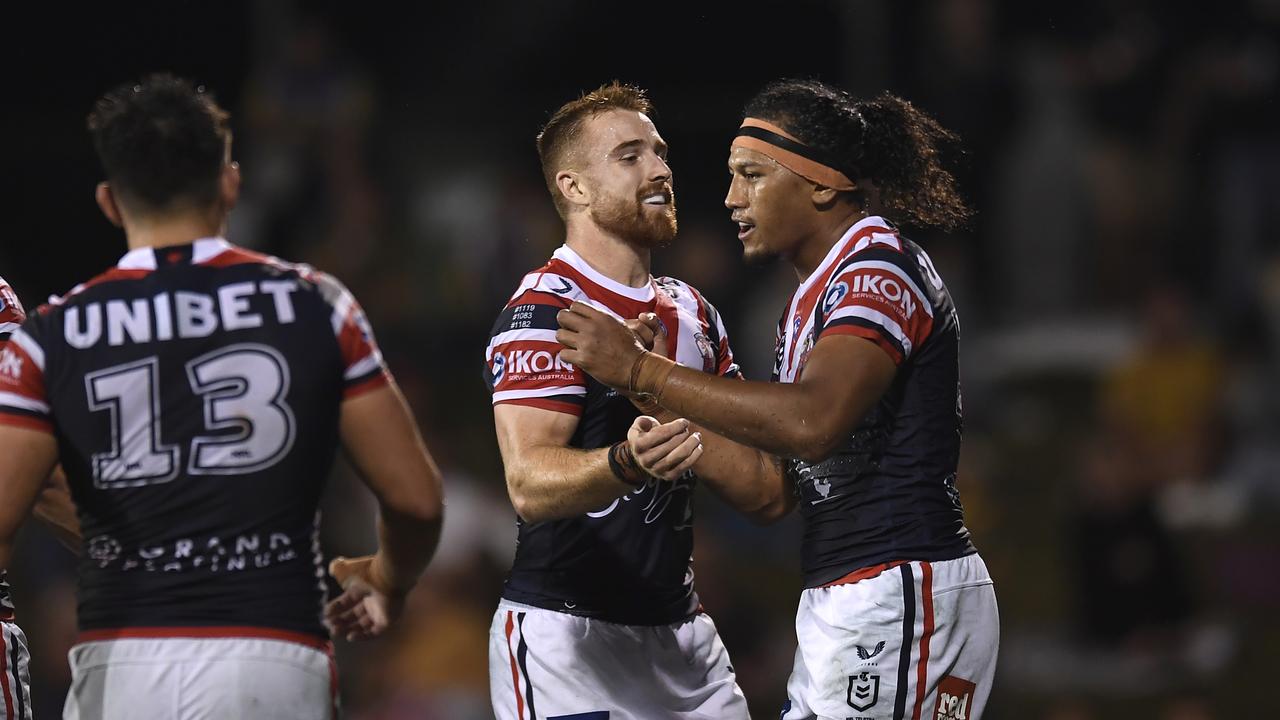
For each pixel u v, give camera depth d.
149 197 11.27
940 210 13.24
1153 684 28.06
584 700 13.30
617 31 40.84
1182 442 32.53
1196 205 37.38
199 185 11.34
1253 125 37.34
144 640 10.98
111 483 11.02
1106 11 38.12
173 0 38.56
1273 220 36.69
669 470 11.40
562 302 13.10
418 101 41.19
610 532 13.38
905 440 12.20
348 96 38.09
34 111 38.69
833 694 12.12
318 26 38.28
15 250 37.12
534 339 12.92
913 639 12.00
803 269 12.79
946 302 12.48
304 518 11.36
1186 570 29.22
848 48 37.06
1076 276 37.69
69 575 29.92
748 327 34.38
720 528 31.94
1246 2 37.97
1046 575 31.56
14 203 37.22
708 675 14.09
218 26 38.81
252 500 11.11
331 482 31.73
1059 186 37.44
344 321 11.46
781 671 27.59
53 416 11.07
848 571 12.20
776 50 39.88
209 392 11.05
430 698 27.78
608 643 13.41
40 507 13.33
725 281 36.50
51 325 11.09
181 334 11.05
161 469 10.99
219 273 11.25
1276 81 37.25
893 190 12.91
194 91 11.49
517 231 37.78
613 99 13.62
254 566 11.11
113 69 38.66
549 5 41.19
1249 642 28.61
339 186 37.53
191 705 10.92
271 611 11.12
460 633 28.62
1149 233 37.56
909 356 12.16
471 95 41.41
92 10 38.38
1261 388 34.69
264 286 11.28
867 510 12.18
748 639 27.50
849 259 12.20
